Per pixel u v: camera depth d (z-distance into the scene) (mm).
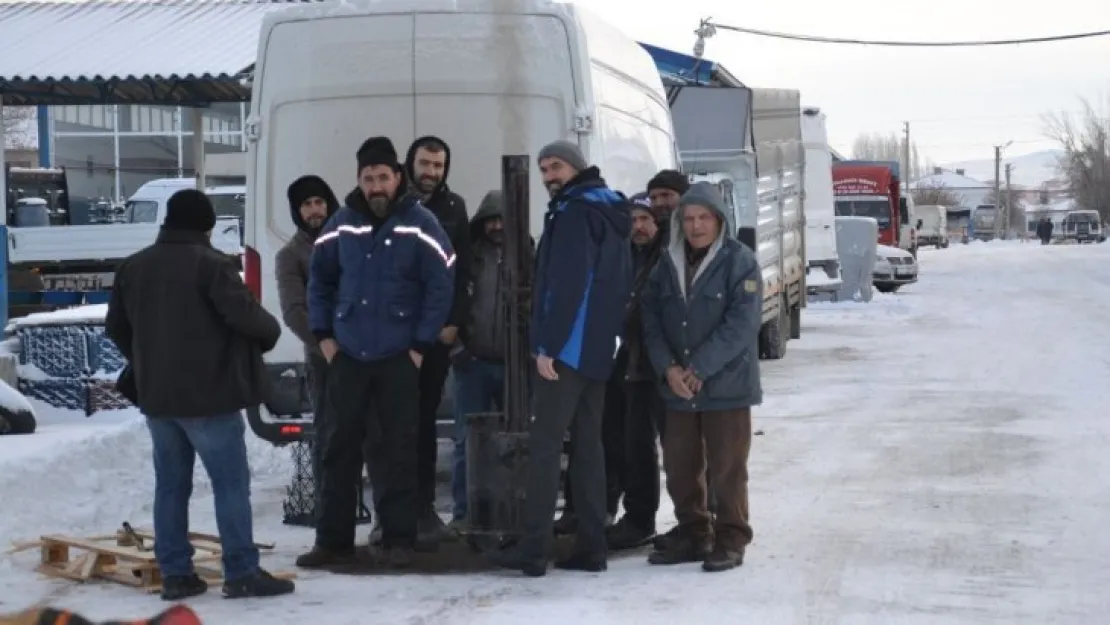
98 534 8500
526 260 7672
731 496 7582
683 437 7695
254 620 6527
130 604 6910
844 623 6461
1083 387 15727
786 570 7520
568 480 8414
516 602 6844
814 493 9789
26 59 18766
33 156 56969
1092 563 7637
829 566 7605
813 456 11414
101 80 18141
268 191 9305
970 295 34500
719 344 7434
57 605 6871
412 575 7496
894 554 7887
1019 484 10023
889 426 13078
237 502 6949
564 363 7285
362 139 9172
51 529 8711
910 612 6652
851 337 23500
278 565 7816
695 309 7512
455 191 9109
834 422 13406
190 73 18125
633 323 7973
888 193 41219
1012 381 16500
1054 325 24734
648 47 22938
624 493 8453
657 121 11703
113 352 14047
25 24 20188
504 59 9078
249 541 6996
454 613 6637
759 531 8539
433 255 7469
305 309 8219
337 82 9180
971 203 164500
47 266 23766
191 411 6773
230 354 6871
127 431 11047
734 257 7527
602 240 7324
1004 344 21375
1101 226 102188
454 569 7668
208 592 7141
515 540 7680
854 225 31688
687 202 7496
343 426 7586
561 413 7355
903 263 35906
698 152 18531
